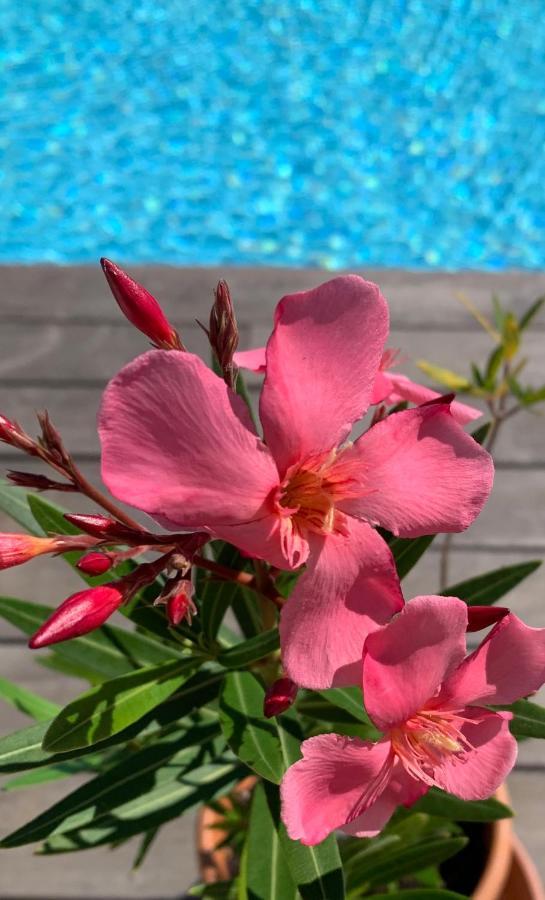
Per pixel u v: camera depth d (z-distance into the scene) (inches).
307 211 42.8
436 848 10.6
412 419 7.9
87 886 13.9
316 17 56.5
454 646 7.6
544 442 19.7
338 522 7.9
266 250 40.6
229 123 48.7
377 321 7.6
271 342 7.5
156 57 53.6
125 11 57.4
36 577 17.7
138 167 45.9
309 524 7.9
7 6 57.9
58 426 20.3
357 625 7.6
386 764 7.9
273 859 9.3
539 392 12.7
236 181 44.8
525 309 23.0
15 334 22.8
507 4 56.7
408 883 12.6
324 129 48.0
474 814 10.1
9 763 8.5
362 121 48.5
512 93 50.1
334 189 44.1
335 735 7.6
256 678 9.4
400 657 7.5
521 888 11.9
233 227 42.0
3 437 8.2
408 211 42.7
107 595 7.5
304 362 7.6
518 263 39.6
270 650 9.0
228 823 12.0
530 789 14.5
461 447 7.8
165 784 9.8
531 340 22.1
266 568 8.9
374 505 7.9
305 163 45.8
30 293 23.9
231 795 12.2
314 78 51.8
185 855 14.1
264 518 7.6
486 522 18.2
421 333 22.5
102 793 9.3
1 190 44.5
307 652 7.6
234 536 7.6
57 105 50.3
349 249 40.6
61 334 22.8
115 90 51.3
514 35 54.4
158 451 7.2
